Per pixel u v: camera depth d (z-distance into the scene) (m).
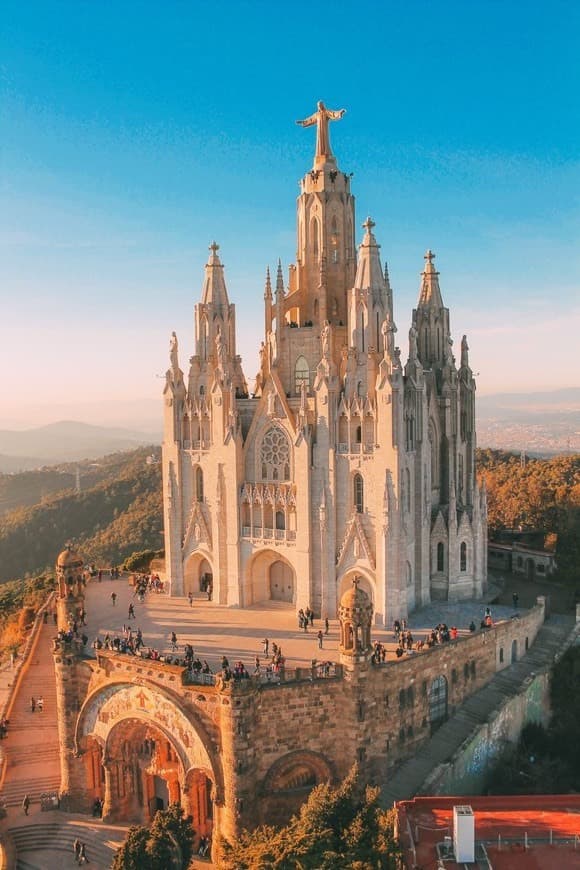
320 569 86.75
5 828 70.06
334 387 84.88
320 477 85.81
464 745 67.62
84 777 73.94
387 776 67.81
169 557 98.94
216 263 97.50
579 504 125.75
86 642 76.25
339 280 95.38
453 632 75.69
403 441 82.06
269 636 80.31
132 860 55.19
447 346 94.75
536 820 50.31
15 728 83.00
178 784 69.81
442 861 45.00
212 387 93.25
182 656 73.56
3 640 120.56
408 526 85.44
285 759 65.19
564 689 80.75
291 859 47.16
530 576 109.00
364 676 66.00
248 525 92.12
